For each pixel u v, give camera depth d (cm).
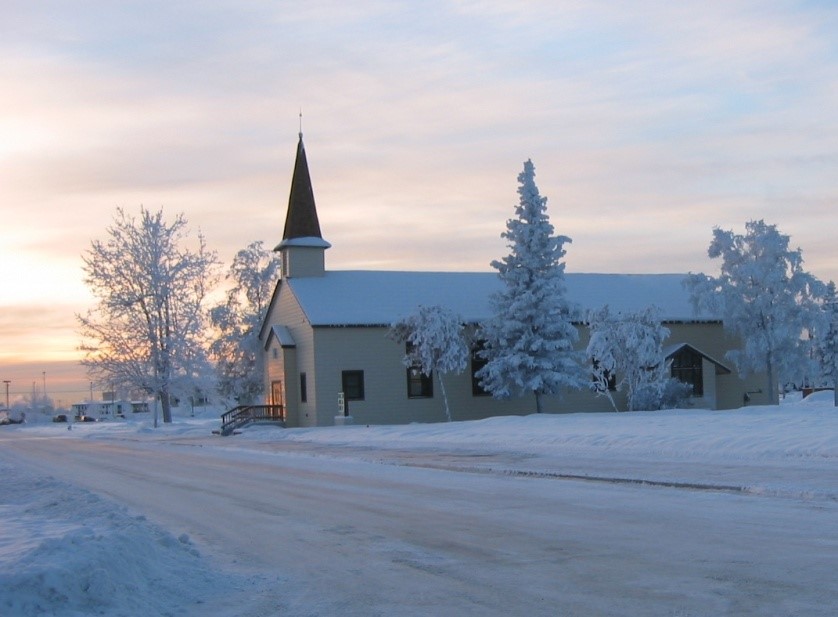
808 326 4806
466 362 4659
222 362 6306
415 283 5328
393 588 913
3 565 872
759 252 4909
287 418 4969
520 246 4669
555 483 1798
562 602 820
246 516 1490
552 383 4578
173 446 3900
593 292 5606
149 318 6112
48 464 2911
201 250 6316
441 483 1878
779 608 767
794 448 2036
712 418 3130
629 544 1088
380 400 4819
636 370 4547
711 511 1322
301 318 4938
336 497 1694
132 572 923
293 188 5344
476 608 816
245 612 841
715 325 5331
